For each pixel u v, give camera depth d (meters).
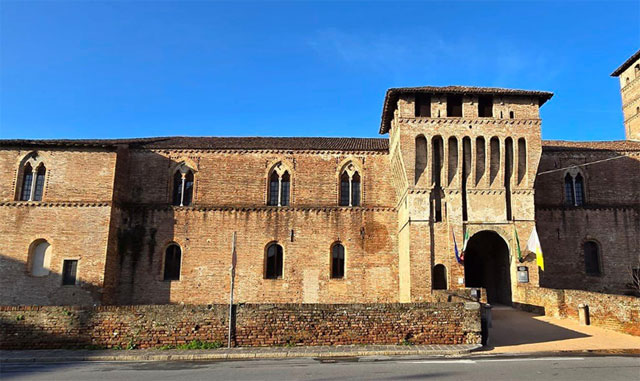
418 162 35.88
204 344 21.30
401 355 20.14
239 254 39.22
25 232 35.97
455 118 36.00
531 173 35.81
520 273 34.75
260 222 39.81
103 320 21.56
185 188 40.88
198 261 38.94
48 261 35.88
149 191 40.19
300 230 39.81
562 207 41.81
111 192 37.03
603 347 21.92
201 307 21.75
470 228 35.25
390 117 40.88
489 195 35.78
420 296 33.75
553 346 22.16
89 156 37.69
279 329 21.62
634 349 21.52
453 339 21.77
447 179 35.78
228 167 41.00
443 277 34.84
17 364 18.78
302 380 15.33
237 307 21.80
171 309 21.72
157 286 38.38
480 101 37.31
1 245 35.66
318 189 40.81
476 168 35.97
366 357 19.66
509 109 36.41
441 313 22.00
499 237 37.81
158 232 39.19
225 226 39.66
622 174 42.78
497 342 23.14
